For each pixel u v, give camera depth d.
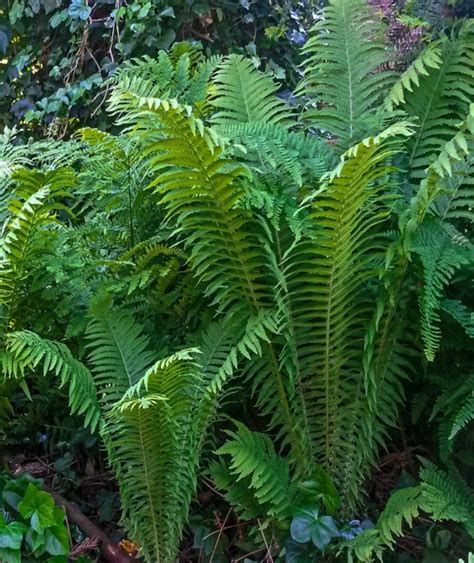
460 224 1.98
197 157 1.53
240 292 1.78
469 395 1.78
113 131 3.20
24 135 3.47
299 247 1.71
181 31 3.20
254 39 3.37
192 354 1.84
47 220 1.89
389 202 1.81
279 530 1.80
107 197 2.12
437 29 2.25
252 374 1.82
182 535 1.84
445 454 1.80
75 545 1.85
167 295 2.01
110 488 2.09
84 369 1.76
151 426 1.63
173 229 1.98
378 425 1.86
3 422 2.08
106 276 2.04
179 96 2.29
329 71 2.14
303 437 1.81
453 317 1.73
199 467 1.83
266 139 1.84
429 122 2.02
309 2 3.46
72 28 3.29
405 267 1.67
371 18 2.19
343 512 1.84
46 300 1.98
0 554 1.57
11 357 1.78
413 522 1.89
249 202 1.65
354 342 1.79
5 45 3.36
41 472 2.11
